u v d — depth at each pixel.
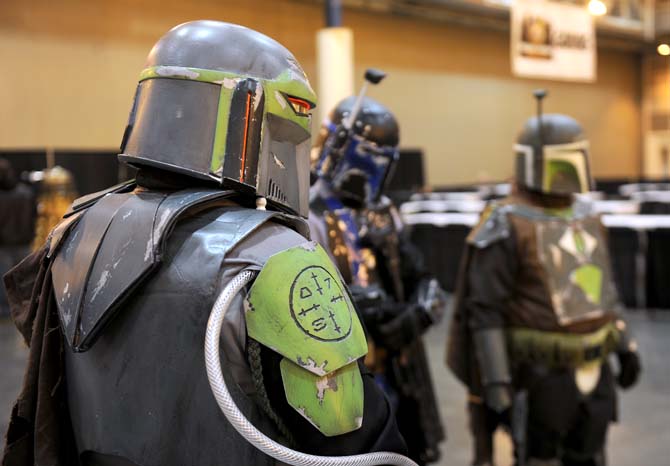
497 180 14.42
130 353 1.08
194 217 1.09
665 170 17.80
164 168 1.11
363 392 1.07
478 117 14.04
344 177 2.36
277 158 1.16
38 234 6.98
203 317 1.02
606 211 8.54
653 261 7.46
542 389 2.77
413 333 2.37
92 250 1.11
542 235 2.78
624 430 4.21
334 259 2.30
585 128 16.55
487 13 12.88
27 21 8.45
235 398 1.02
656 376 5.31
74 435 1.21
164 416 1.05
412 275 2.61
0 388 4.75
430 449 2.52
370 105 2.40
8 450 1.24
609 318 2.88
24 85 8.46
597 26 14.80
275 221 1.11
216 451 1.03
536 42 10.09
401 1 11.80
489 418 2.93
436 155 13.27
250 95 1.11
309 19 11.16
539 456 2.84
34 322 1.23
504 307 2.80
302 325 1.00
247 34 1.16
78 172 8.71
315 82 11.27
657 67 17.62
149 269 1.04
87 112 8.95
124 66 9.22
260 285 1.01
